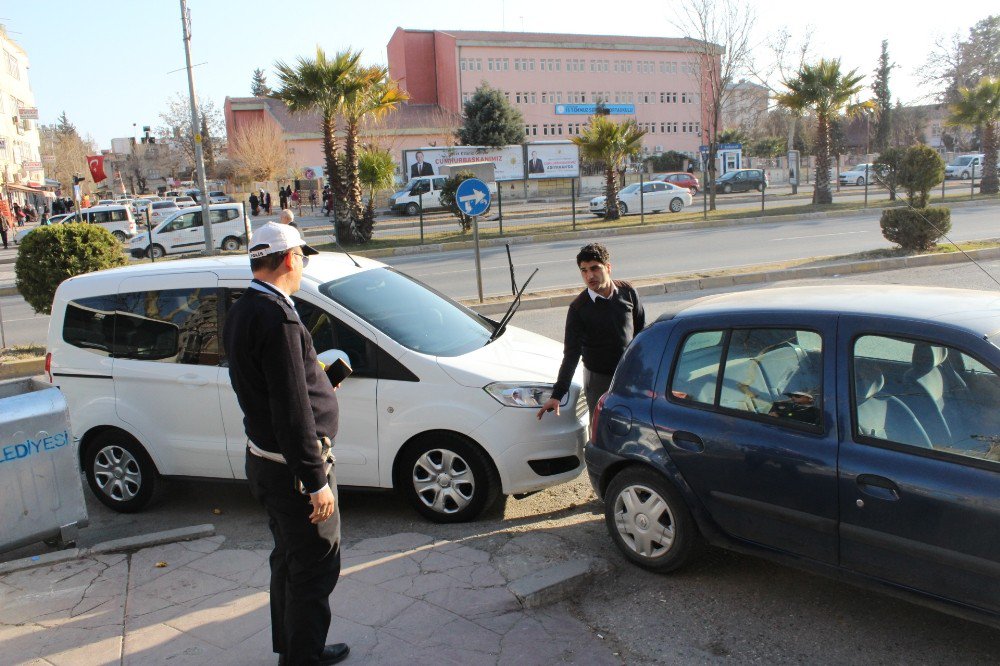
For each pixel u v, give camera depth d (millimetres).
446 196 26500
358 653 3457
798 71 29797
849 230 21922
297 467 2873
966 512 2953
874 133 74500
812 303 3715
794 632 3537
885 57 73625
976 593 2971
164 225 28094
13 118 63656
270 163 58562
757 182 45875
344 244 25234
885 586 3260
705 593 3910
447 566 4227
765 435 3588
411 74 71625
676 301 12438
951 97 62125
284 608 3186
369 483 5016
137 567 4449
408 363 4914
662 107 74812
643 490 4094
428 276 17922
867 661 3301
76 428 5617
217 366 5250
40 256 11633
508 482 4820
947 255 14516
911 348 3279
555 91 70875
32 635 3740
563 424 4977
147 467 5512
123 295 5594
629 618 3711
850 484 3283
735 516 3734
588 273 4824
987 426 3016
